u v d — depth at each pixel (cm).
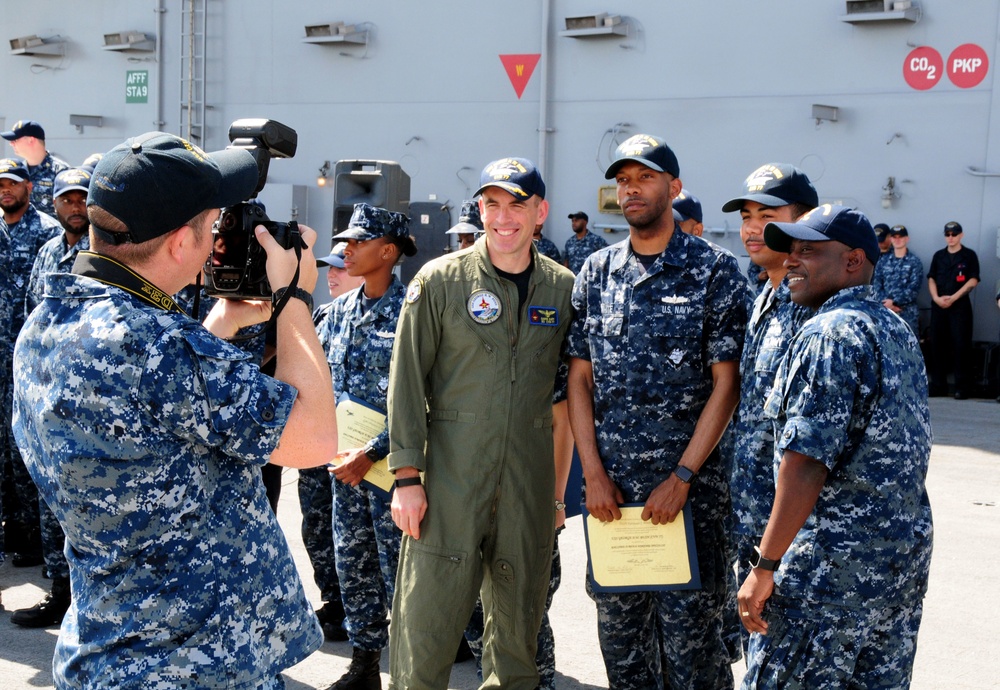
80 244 488
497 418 334
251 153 228
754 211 338
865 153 1179
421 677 331
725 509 352
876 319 262
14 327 560
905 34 1149
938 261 1141
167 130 1570
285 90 1480
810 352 256
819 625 255
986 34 1115
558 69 1323
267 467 349
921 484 262
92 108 1627
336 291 522
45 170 741
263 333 247
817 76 1194
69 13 1631
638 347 339
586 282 351
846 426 252
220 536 196
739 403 331
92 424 186
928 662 430
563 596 518
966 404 1098
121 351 187
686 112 1259
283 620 205
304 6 1456
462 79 1373
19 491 562
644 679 355
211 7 1520
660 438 340
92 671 194
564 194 1331
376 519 385
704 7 1239
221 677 193
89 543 192
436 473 337
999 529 625
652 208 336
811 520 258
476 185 1375
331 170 1455
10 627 470
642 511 340
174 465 191
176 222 193
